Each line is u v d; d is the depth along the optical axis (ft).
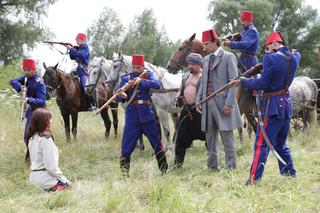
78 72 33.53
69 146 30.09
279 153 19.45
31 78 25.14
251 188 17.72
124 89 21.03
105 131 36.19
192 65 23.15
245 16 26.84
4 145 30.68
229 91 21.09
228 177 20.48
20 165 25.72
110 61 33.50
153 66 28.84
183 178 21.09
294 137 31.73
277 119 18.45
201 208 16.02
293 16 129.18
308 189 18.07
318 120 35.42
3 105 42.39
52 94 30.91
